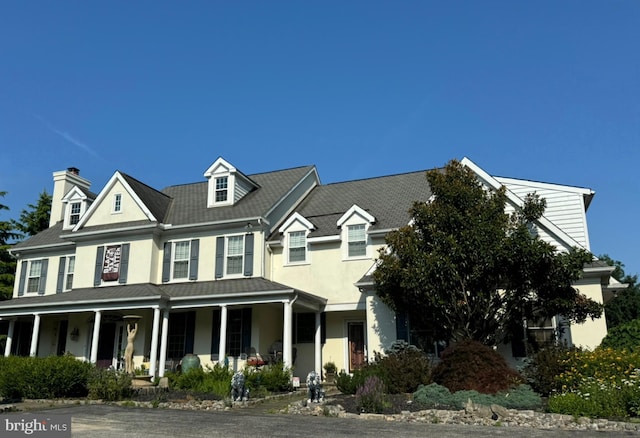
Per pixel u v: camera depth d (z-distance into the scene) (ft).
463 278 50.49
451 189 52.95
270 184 88.17
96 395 51.08
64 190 101.04
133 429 33.37
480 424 35.86
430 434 31.73
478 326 51.11
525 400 41.06
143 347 77.05
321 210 82.89
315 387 46.19
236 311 73.92
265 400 51.55
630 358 42.60
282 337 78.38
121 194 84.12
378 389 41.93
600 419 35.65
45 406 46.55
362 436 31.01
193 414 40.98
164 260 79.66
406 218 73.20
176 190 94.94
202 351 74.64
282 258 76.48
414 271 50.01
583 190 66.49
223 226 77.25
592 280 56.95
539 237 55.52
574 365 44.60
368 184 88.48
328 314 74.43
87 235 82.64
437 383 47.75
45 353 86.43
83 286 81.87
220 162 83.71
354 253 73.10
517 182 69.46
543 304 50.34
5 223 116.26
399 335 62.03
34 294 89.76
